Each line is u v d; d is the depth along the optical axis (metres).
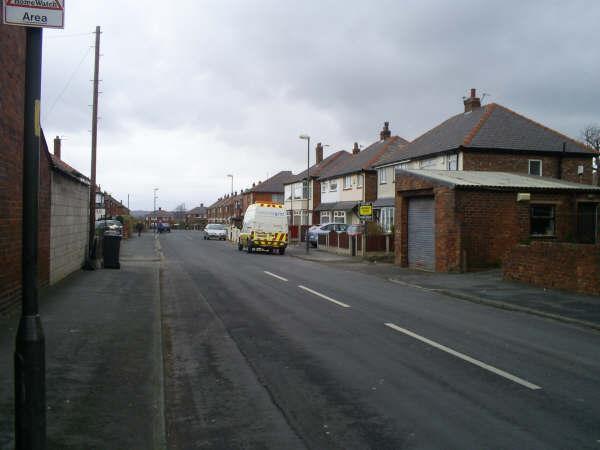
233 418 5.25
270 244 32.88
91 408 5.27
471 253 19.77
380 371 6.88
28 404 3.60
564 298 13.34
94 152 22.16
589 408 5.57
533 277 15.99
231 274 19.42
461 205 19.61
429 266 21.77
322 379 6.53
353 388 6.18
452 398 5.85
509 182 21.11
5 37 9.34
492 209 19.89
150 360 7.03
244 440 4.71
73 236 17.59
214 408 5.53
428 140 37.28
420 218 22.58
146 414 5.15
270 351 7.92
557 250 15.02
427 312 11.64
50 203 13.70
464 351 8.01
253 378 6.57
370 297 13.91
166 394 5.97
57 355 7.17
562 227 20.64
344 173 49.81
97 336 8.34
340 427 5.01
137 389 5.88
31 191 3.67
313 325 9.91
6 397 5.31
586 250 14.02
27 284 3.65
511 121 34.06
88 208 21.45
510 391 6.11
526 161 32.03
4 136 9.29
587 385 6.38
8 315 9.61
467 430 4.94
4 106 9.30
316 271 21.47
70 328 8.87
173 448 4.54
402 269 22.42
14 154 10.07
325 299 13.35
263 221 32.94
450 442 4.66
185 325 9.84
